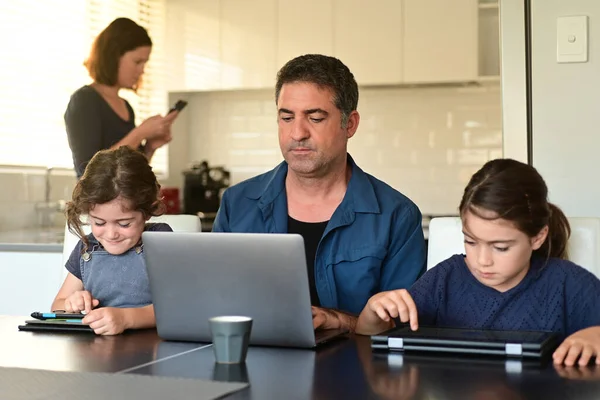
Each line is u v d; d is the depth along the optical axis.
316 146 1.84
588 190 2.30
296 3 4.73
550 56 2.31
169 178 5.20
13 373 1.18
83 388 1.09
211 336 1.32
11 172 3.70
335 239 1.88
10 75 3.74
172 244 1.40
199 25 4.92
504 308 1.53
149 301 1.82
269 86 4.82
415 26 4.54
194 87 4.95
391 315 1.41
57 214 3.88
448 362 1.24
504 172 1.40
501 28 2.33
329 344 1.42
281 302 1.35
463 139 4.84
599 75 2.28
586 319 1.48
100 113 3.32
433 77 4.54
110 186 1.70
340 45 4.66
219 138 5.28
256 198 1.99
